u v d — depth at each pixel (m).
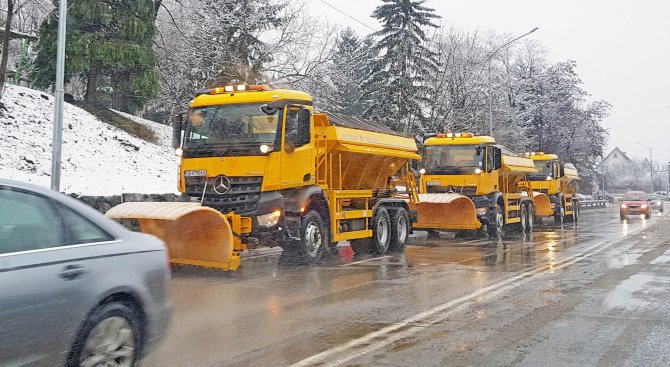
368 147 13.98
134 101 26.56
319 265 12.49
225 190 11.28
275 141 11.27
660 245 17.20
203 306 8.11
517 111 49.44
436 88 38.28
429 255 14.63
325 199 12.64
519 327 6.94
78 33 23.23
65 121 21.56
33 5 26.36
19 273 4.03
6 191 4.32
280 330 6.78
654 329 6.82
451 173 19.77
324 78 30.91
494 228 19.88
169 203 10.59
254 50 30.27
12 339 3.93
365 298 8.72
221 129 11.62
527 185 24.16
